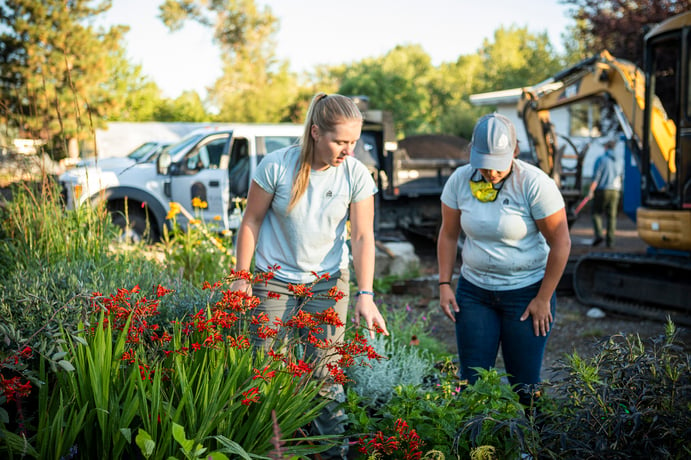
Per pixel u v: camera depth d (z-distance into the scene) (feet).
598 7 52.85
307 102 139.33
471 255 11.08
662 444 7.73
